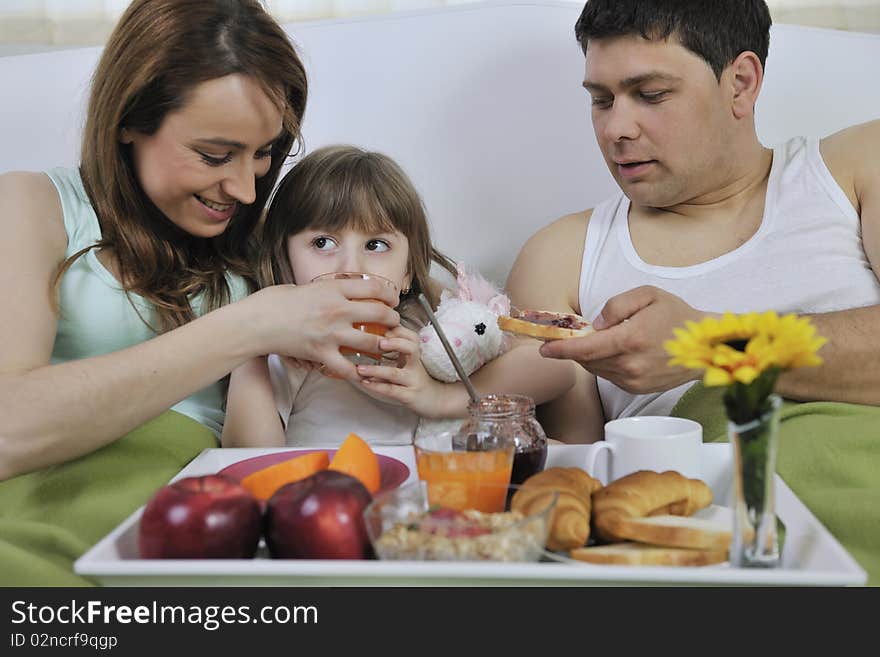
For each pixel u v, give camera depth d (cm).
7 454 108
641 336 116
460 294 150
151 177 132
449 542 80
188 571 79
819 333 126
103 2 222
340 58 187
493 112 184
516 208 185
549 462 109
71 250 138
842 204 146
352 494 85
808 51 185
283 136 143
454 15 186
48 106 186
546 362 148
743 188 150
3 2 221
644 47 135
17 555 93
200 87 123
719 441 119
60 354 140
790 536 88
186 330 117
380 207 149
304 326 121
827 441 112
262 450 116
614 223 156
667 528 84
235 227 152
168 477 118
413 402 137
